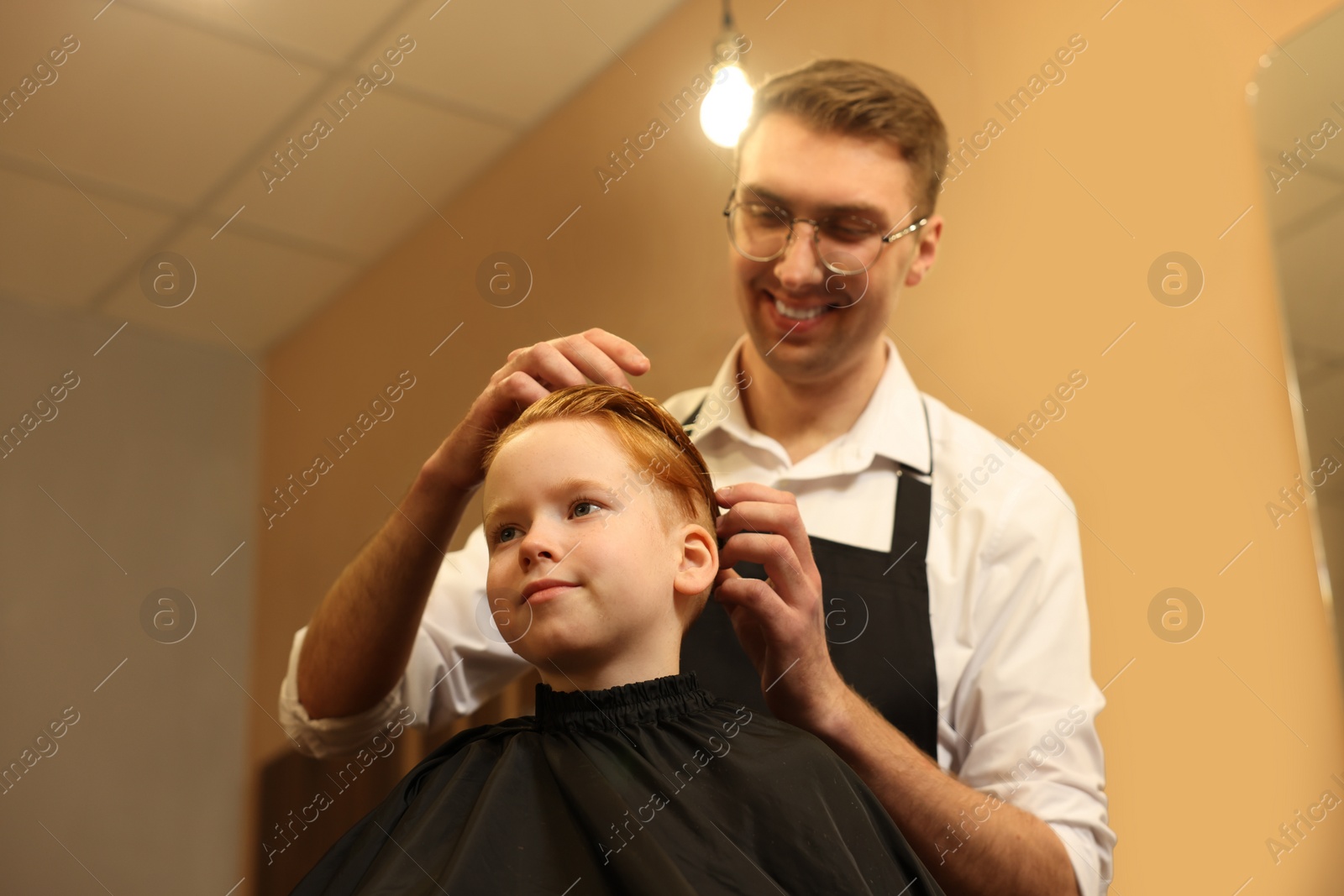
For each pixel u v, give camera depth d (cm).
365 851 113
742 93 256
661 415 136
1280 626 202
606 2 340
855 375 196
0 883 430
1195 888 207
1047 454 242
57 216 411
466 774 116
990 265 259
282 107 375
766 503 135
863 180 183
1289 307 206
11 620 453
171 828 458
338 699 163
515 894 102
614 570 123
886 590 176
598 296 350
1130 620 224
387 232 427
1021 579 178
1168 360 225
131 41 346
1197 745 211
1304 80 209
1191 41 230
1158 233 230
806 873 107
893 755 139
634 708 120
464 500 152
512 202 385
